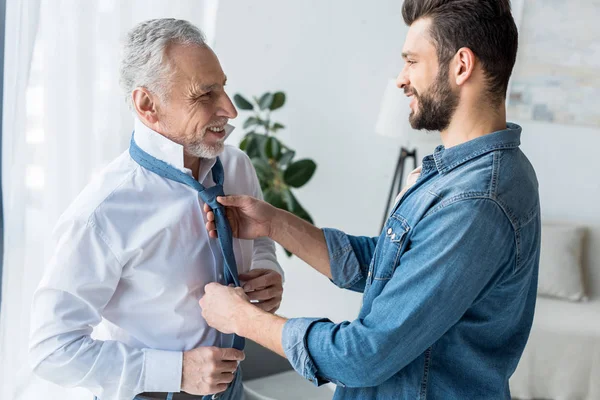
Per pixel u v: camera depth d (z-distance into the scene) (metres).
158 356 1.29
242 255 1.51
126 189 1.32
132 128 2.06
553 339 3.00
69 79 1.88
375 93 3.59
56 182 1.89
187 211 1.36
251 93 3.66
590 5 3.42
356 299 3.72
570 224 3.55
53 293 1.25
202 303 1.31
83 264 1.26
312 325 1.13
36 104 1.87
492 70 1.08
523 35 3.51
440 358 1.14
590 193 3.61
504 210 1.06
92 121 1.93
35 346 1.26
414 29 1.13
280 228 1.42
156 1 2.05
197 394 1.35
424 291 1.04
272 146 3.23
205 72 1.26
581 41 3.46
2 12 1.65
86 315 1.28
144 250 1.31
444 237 1.04
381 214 3.72
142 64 1.26
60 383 1.28
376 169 3.68
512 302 1.14
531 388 3.03
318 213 3.78
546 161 3.62
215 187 1.37
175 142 1.32
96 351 1.26
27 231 1.89
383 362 1.06
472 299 1.05
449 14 1.08
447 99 1.11
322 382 1.14
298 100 3.65
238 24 3.56
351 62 3.57
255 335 1.19
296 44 3.58
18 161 1.74
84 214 1.28
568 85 3.52
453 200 1.06
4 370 1.80
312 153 3.71
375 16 3.50
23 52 1.67
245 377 2.05
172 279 1.34
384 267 1.16
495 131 1.12
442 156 1.14
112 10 1.95
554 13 3.46
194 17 2.16
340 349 1.07
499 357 1.19
